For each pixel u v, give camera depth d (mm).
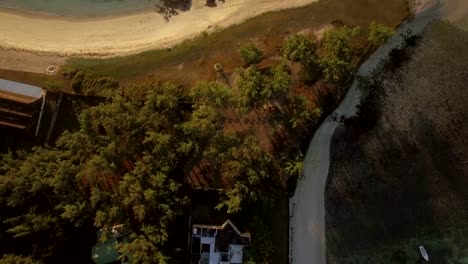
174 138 48562
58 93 53750
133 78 54656
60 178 46281
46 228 46656
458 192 53188
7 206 47094
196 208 51875
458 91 54594
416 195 53312
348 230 52906
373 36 51625
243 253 50312
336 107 54344
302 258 52375
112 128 47625
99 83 54312
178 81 54594
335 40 50156
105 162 46594
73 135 48375
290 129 53406
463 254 52438
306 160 53625
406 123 54219
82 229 50406
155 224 46719
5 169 47844
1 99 50688
